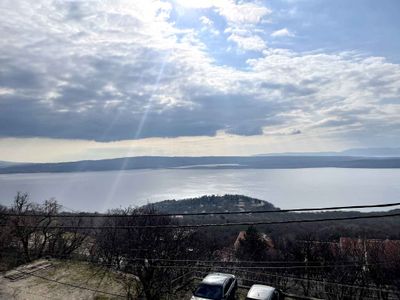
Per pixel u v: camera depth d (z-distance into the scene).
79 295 22.38
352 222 56.72
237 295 21.70
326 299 33.22
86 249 40.19
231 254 49.69
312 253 41.28
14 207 40.97
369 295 35.31
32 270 26.34
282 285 35.88
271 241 53.91
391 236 47.53
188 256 31.70
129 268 28.17
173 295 25.88
